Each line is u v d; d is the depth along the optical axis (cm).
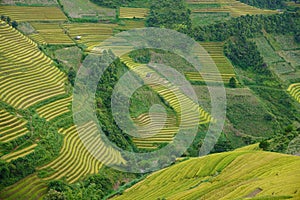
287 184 4778
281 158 6188
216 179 5844
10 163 5828
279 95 10931
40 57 8825
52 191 5634
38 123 6856
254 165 6084
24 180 5875
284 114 10394
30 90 7650
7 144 6150
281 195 4375
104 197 6381
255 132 9500
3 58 8219
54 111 7431
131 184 6762
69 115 7506
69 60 9500
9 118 6631
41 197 5750
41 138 6581
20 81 7781
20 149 6228
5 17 10594
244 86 10869
